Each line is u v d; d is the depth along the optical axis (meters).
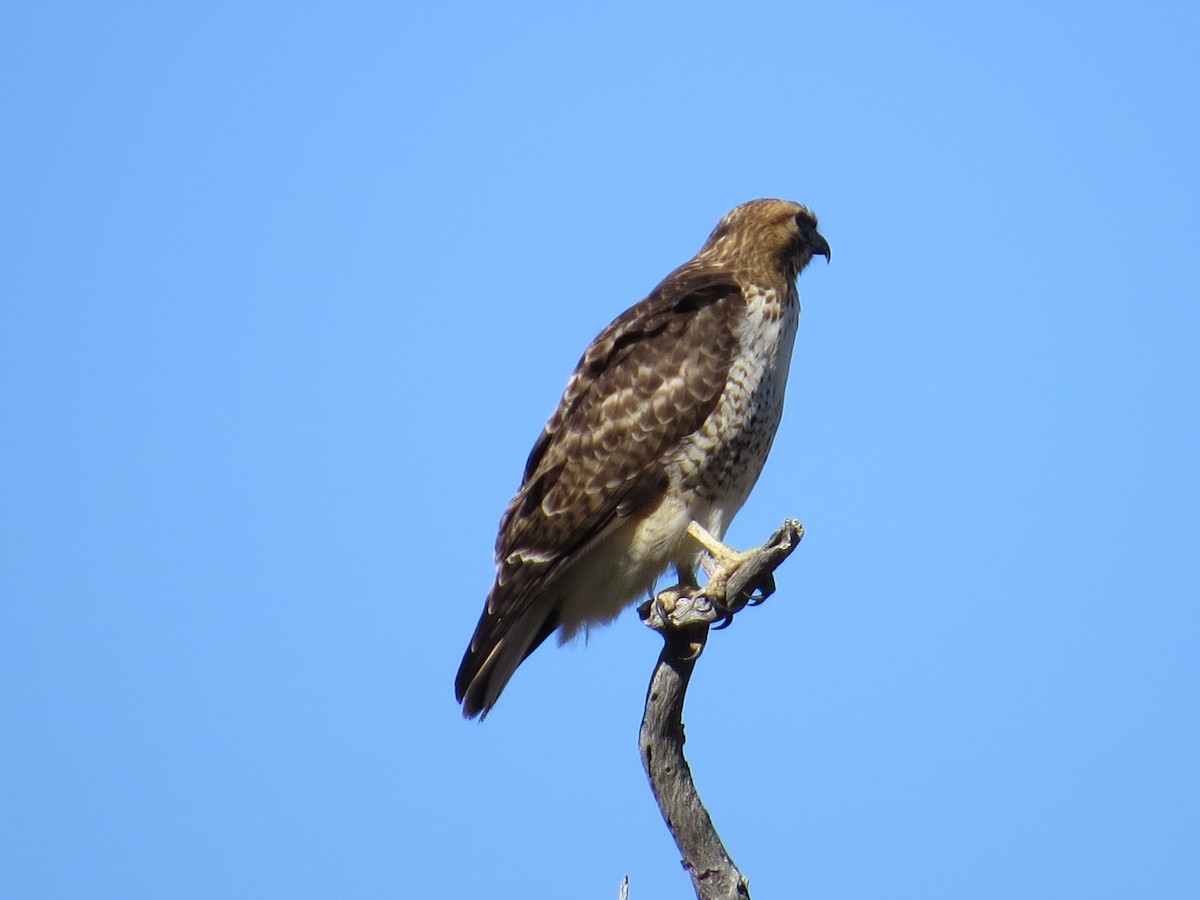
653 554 11.70
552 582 11.80
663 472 11.55
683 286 11.94
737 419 11.61
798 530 9.75
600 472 11.53
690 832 9.59
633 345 11.74
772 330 11.81
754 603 10.67
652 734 9.72
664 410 11.49
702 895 9.59
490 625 11.59
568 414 11.86
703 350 11.58
